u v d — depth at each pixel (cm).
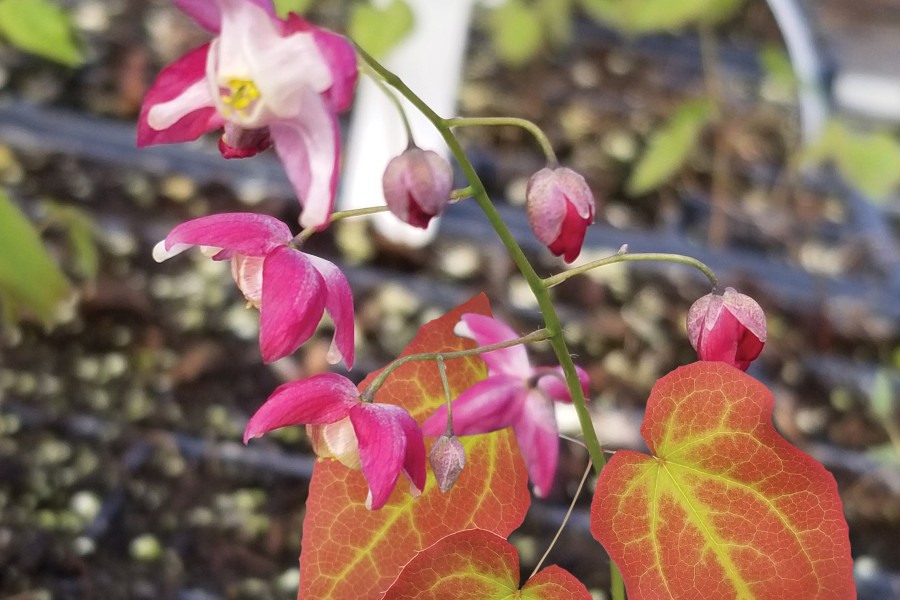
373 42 49
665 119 100
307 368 69
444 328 28
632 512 26
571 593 27
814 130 85
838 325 78
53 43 37
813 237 87
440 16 70
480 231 82
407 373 28
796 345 77
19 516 58
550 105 100
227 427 65
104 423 64
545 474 28
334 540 27
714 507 26
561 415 59
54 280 36
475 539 26
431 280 77
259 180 84
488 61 106
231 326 72
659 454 26
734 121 100
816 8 108
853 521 64
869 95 93
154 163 84
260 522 59
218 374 68
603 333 75
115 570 56
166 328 71
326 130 24
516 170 90
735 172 94
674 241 85
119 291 72
